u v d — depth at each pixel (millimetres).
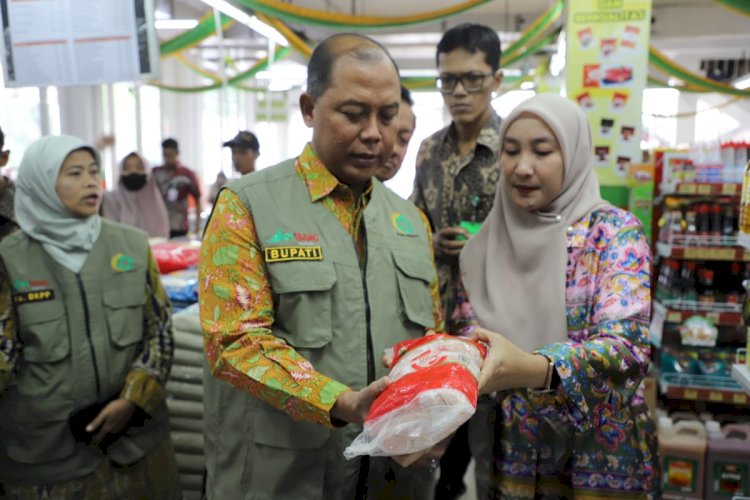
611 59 3277
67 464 1803
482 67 2217
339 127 1157
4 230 2180
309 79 1206
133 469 1895
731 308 2799
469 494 1810
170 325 2031
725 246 2721
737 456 2545
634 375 1264
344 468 1249
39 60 2406
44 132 7023
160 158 10703
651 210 2975
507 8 9727
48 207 1802
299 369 1117
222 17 5863
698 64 11086
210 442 1342
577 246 1355
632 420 1373
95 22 2367
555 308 1346
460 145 2393
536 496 1425
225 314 1192
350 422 1069
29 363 1772
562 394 1259
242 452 1288
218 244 1222
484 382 1013
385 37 10719
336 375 1221
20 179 1816
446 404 899
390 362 1137
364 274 1288
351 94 1132
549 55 9359
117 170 8156
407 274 1331
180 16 8516
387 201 1425
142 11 2348
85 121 7676
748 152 2750
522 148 1354
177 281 2961
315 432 1223
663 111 11680
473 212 2334
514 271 1433
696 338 2789
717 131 11461
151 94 10477
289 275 1201
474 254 1535
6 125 6523
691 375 2838
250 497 1270
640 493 1359
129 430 1865
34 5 2377
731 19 9258
